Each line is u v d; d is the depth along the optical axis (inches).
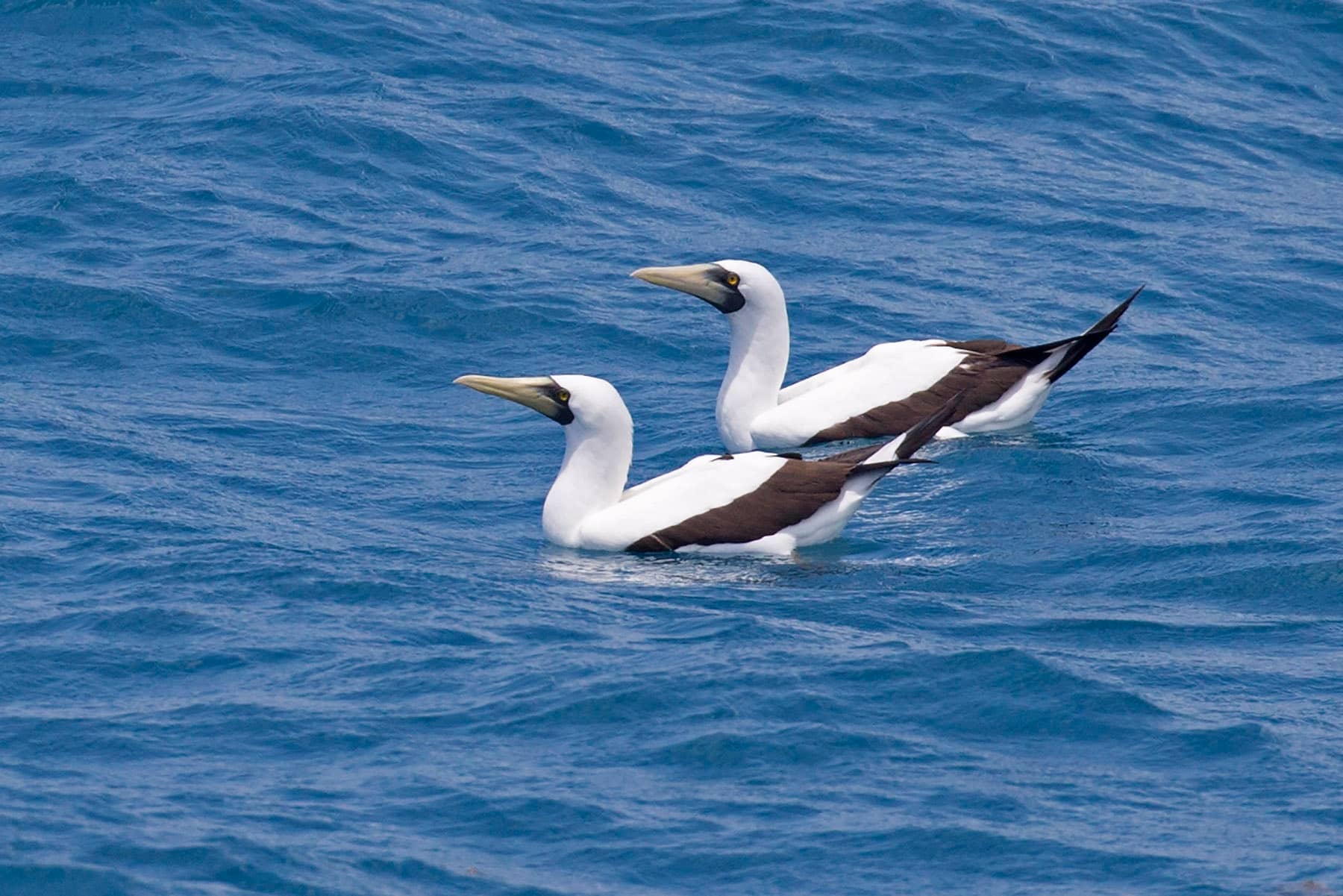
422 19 1352.1
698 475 686.5
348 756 479.2
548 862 429.1
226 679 528.4
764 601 604.1
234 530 663.1
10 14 1284.4
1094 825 446.3
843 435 802.2
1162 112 1279.5
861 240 1067.9
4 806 446.3
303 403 840.3
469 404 852.0
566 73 1279.5
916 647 553.0
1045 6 1425.9
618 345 928.3
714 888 419.8
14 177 1076.5
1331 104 1326.3
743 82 1285.7
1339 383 857.5
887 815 450.6
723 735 491.2
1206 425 804.0
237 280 968.3
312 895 412.5
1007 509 706.2
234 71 1238.3
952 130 1231.5
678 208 1099.9
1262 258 1058.1
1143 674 534.6
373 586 608.1
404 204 1081.4
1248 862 427.5
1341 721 504.1
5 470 716.0
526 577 631.2
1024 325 959.0
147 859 424.2
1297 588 610.9
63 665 535.2
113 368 866.1
